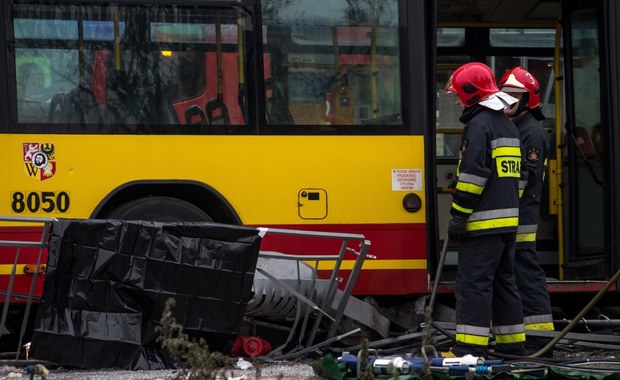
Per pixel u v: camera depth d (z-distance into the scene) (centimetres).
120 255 1435
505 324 1498
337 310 1552
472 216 1458
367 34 1747
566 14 1930
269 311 1555
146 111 1675
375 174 1719
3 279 1595
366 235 1706
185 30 1700
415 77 1745
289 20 1730
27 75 1644
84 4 1672
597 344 1669
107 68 1672
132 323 1439
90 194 1641
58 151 1636
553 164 2012
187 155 1675
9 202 1616
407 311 1759
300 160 1703
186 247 1446
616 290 1806
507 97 1474
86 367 1432
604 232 1822
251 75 1708
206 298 1448
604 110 1817
